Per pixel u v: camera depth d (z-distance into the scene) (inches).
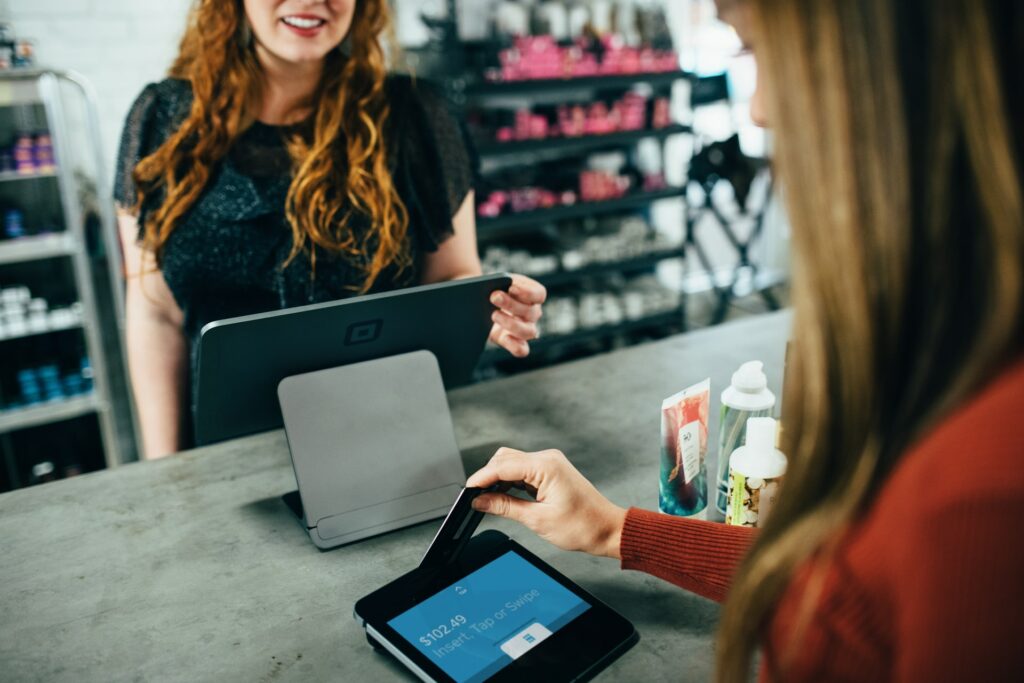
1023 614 13.4
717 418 55.7
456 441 49.1
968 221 15.6
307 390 44.3
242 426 46.8
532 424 56.7
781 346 70.4
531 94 174.7
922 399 16.6
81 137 137.3
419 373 47.5
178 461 52.3
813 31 16.1
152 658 34.8
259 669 34.0
